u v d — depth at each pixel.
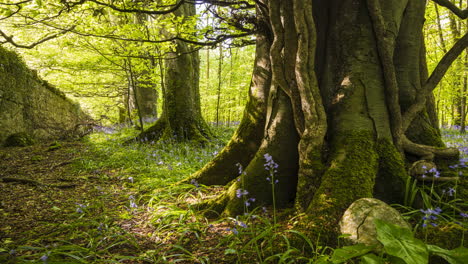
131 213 3.75
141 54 8.44
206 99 20.12
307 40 2.92
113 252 2.78
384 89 3.32
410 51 3.56
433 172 2.84
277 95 3.55
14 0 5.78
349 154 3.03
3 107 8.90
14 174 5.80
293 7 2.90
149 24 6.91
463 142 7.01
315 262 2.12
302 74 3.02
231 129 11.92
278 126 3.53
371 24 3.29
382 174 3.11
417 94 3.41
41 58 11.08
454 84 12.17
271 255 2.45
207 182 4.41
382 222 2.04
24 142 9.33
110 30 6.60
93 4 5.34
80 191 4.83
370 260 1.90
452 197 3.00
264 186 3.46
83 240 3.06
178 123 8.75
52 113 13.08
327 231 2.55
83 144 9.87
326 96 3.44
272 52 3.25
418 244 1.89
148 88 13.27
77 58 11.19
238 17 4.69
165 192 4.38
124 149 7.81
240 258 2.50
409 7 3.54
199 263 2.53
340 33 3.41
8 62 9.26
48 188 4.91
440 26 11.55
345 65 3.36
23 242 2.99
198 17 5.72
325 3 3.61
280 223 2.94
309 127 3.14
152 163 6.36
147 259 2.59
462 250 1.95
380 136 3.22
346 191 2.78
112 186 5.03
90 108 22.38
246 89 18.31
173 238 3.03
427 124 3.61
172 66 8.89
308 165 3.12
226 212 3.43
